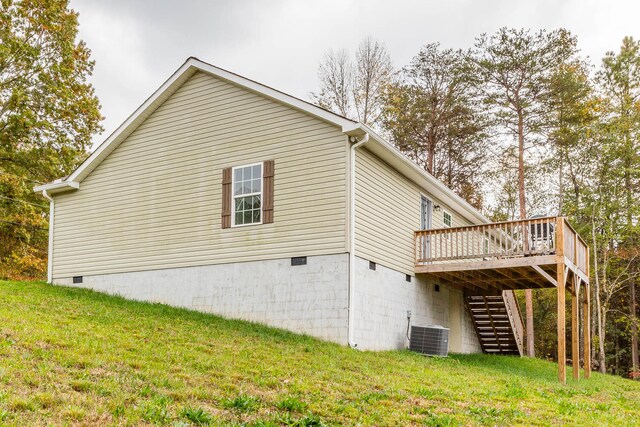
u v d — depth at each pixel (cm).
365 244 1330
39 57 2512
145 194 1595
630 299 2955
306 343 1147
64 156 2567
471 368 1290
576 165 2972
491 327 2062
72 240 1717
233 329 1195
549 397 975
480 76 2753
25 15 2464
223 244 1435
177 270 1496
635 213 2647
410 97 2988
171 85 1562
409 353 1363
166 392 641
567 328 3312
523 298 3412
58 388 591
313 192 1330
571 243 1438
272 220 1371
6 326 846
